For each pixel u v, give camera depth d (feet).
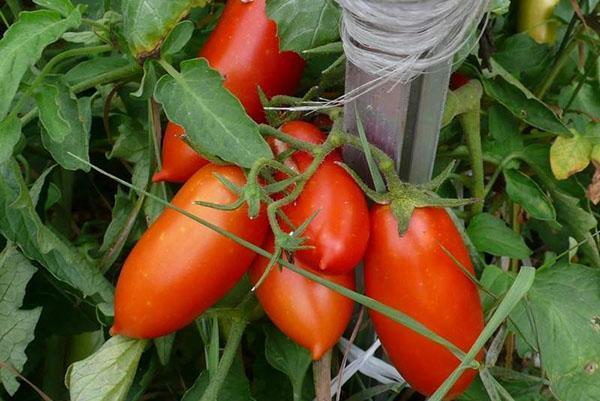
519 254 2.20
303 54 2.01
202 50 2.10
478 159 2.20
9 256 2.19
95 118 2.45
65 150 2.05
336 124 1.91
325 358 1.94
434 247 1.88
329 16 1.97
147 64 2.03
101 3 2.34
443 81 1.87
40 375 2.48
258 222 1.91
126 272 1.93
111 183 2.71
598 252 2.44
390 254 1.89
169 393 2.53
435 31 1.73
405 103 1.86
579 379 2.05
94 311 2.34
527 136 2.43
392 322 1.92
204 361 2.45
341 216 1.84
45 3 1.99
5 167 2.15
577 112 2.45
